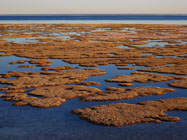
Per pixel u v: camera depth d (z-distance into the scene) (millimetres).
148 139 14039
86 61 35375
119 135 14461
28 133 14656
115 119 16156
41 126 15508
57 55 40125
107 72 29156
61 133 14664
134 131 14883
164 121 16094
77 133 14672
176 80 25719
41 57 38469
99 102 19469
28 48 47531
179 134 14570
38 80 25094
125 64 33188
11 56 39938
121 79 25672
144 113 17062
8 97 20266
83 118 16547
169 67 31438
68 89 22516
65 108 18250
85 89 22281
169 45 51156
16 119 16422
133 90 22141
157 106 18391
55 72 28406
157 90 22141
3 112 17484
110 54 41906
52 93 21109
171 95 21156
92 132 14781
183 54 41469
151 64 33250
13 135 14414
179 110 17828
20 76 26938
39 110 17844
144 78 26156
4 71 29406
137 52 42938
